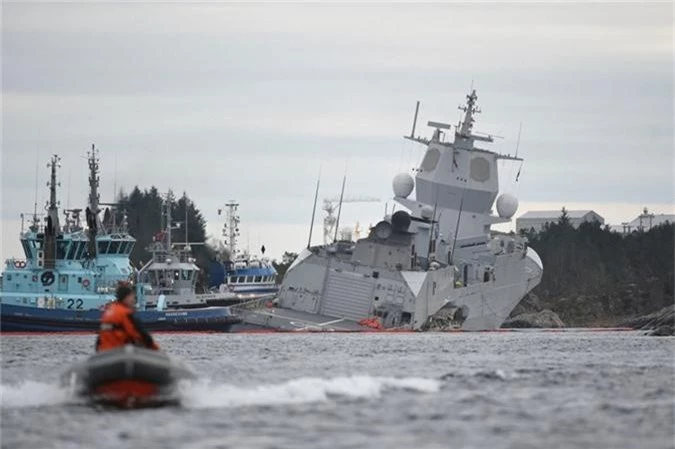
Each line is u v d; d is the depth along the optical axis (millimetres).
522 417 146125
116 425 137375
